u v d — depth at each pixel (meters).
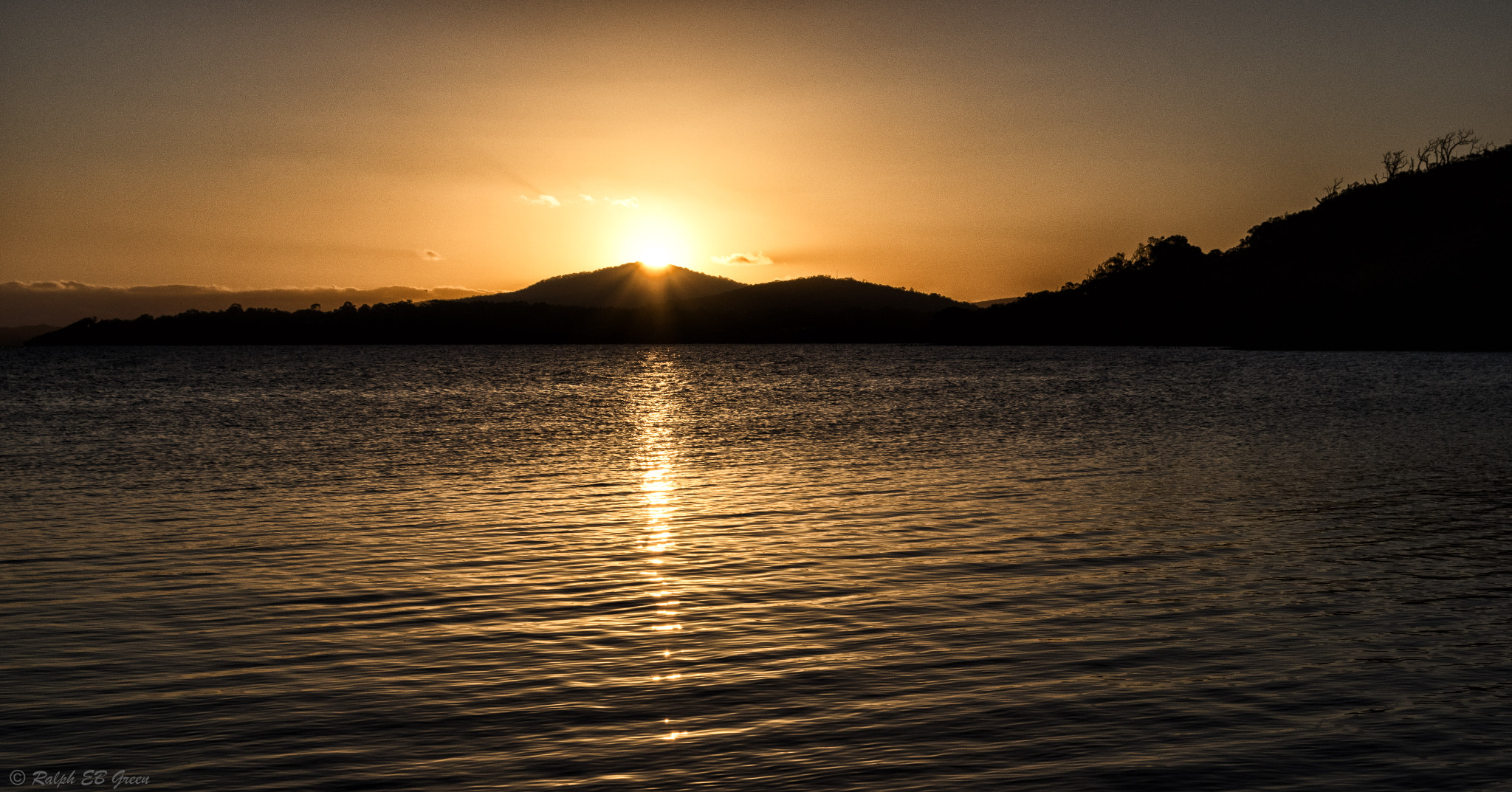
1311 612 14.41
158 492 28.23
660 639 13.52
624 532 21.31
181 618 14.73
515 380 123.75
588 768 9.51
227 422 57.94
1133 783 9.05
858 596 15.63
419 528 21.94
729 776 9.31
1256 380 94.25
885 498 25.72
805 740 10.10
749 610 14.95
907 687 11.54
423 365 188.12
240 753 9.96
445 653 13.01
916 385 100.69
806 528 21.45
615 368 170.75
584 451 39.84
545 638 13.65
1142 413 57.19
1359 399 65.75
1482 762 9.38
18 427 54.41
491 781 9.28
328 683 11.88
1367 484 27.19
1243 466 31.55
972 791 8.95
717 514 23.52
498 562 18.36
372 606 15.34
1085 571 17.12
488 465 34.91
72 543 20.41
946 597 15.53
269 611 15.08
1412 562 17.55
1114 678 11.76
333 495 27.53
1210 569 17.17
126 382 117.31
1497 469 30.05
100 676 12.16
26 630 14.08
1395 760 9.45
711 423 54.72
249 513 24.33
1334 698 11.02
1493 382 82.56
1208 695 11.17
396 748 10.02
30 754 9.96
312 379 128.12
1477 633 13.27
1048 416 56.34
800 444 41.88
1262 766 9.37
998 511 23.47
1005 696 11.21
